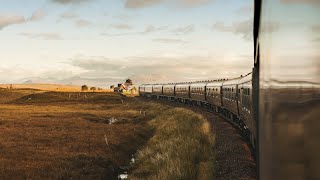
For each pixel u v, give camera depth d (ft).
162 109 220.64
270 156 8.02
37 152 86.63
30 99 387.75
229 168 55.11
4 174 65.62
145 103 297.33
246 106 76.33
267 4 8.37
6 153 83.97
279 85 7.11
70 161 78.48
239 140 79.20
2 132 118.01
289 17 6.42
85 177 68.64
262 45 9.59
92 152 89.25
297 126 5.87
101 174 71.61
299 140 5.74
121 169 80.23
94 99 380.37
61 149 91.66
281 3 6.93
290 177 6.17
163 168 64.54
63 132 121.90
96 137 111.55
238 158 60.70
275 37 7.47
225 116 142.10
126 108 271.49
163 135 113.39
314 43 5.16
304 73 5.61
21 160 77.41
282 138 6.74
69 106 310.24
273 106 7.67
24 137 108.06
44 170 69.92
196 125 114.73
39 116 186.80
